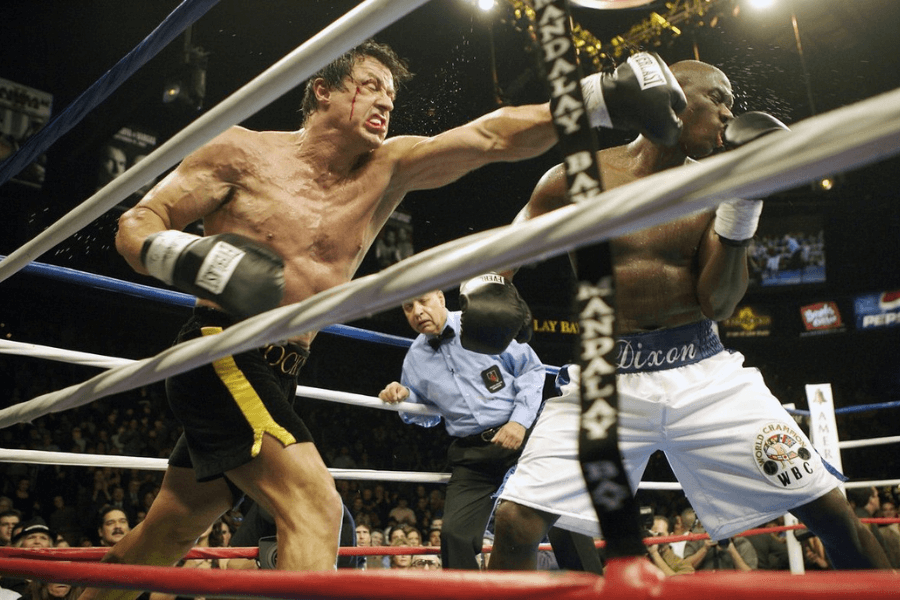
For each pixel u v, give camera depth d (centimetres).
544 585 68
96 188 1177
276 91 118
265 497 164
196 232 1142
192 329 178
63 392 145
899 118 50
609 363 83
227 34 1079
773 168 57
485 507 309
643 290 212
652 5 915
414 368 324
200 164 180
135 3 1142
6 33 1148
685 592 59
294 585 84
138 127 1227
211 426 167
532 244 72
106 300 1204
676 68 211
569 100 92
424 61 1102
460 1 988
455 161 193
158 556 192
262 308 124
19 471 851
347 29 106
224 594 93
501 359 322
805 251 1995
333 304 90
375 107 188
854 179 1853
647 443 211
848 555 196
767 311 2003
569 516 204
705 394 204
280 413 168
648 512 683
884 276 1922
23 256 169
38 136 192
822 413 467
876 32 1393
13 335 1185
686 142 208
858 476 1611
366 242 200
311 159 190
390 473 304
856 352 1988
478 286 210
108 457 240
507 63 1097
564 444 208
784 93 1400
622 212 65
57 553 238
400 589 75
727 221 188
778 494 197
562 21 95
